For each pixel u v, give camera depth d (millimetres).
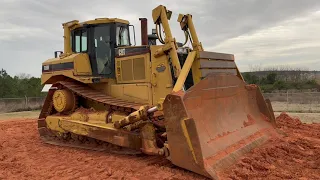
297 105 19297
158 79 7281
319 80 32344
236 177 5164
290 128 9266
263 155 6266
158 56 7270
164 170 5891
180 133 5367
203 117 6094
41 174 6121
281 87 29359
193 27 7812
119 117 7352
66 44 9492
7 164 6934
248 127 7344
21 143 9266
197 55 6691
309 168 5695
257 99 8289
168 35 7055
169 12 7414
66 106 8742
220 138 6188
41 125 9516
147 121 6379
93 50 8688
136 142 6609
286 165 5840
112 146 7562
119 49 8133
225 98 6910
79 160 7105
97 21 8453
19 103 22344
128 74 7938
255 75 35188
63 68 8781
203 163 5121
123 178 5625
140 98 7621
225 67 7551
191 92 5805
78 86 8789
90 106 8766
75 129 8031
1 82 27500
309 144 7125
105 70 8516
